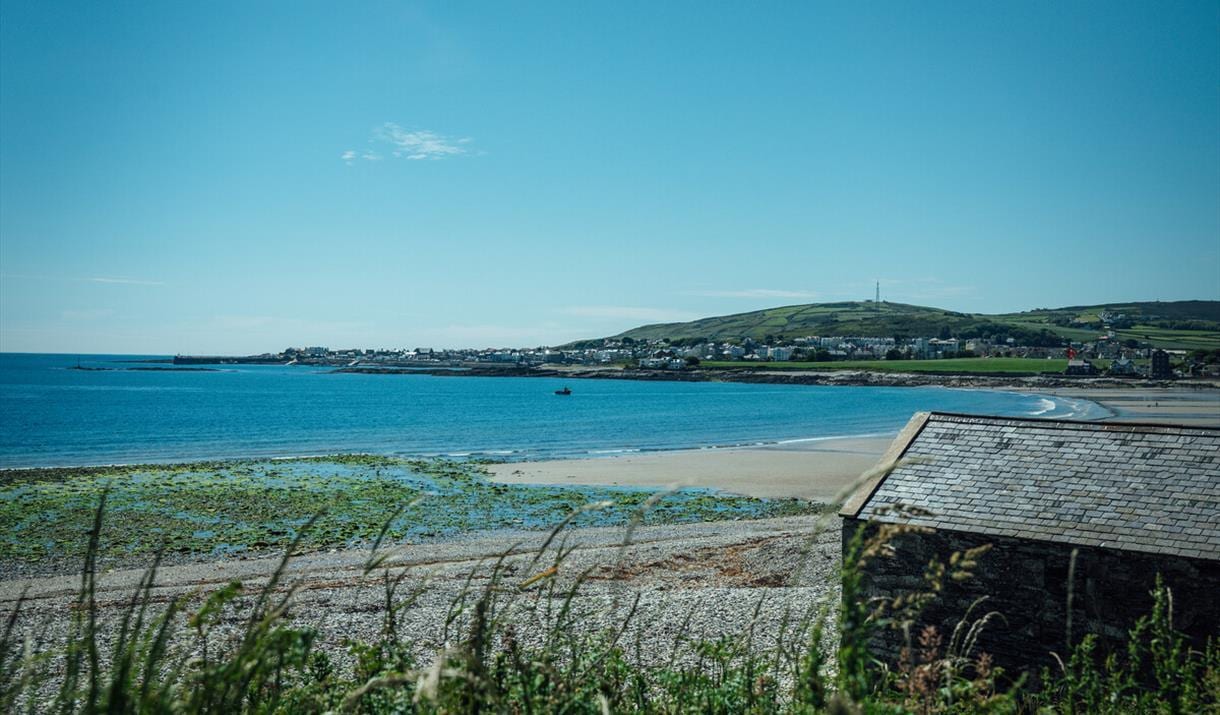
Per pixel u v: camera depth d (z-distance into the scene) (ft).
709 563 77.05
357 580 71.36
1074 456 42.52
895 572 40.75
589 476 145.48
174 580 73.72
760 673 19.93
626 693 19.47
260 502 115.96
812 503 119.34
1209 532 35.17
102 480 134.51
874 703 14.89
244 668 11.53
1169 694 20.83
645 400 428.56
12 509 108.68
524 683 14.10
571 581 68.95
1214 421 251.80
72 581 74.28
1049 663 37.04
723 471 151.43
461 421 283.38
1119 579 35.99
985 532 38.45
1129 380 571.69
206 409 331.77
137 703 11.29
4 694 12.01
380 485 132.46
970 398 433.89
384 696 15.11
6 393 417.08
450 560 80.84
